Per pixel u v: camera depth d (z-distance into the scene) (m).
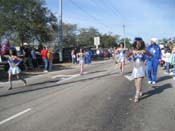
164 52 24.78
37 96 12.38
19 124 8.10
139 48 10.62
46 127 7.73
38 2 39.25
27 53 25.89
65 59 40.00
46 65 25.00
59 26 37.28
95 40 55.06
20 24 35.66
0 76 21.00
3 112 9.60
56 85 15.64
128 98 11.29
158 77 17.80
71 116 8.76
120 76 18.86
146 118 8.41
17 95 12.88
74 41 80.25
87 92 12.89
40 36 40.59
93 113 9.05
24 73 23.42
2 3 33.38
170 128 7.48
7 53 24.56
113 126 7.69
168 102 10.45
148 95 11.81
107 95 12.02
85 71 23.97
